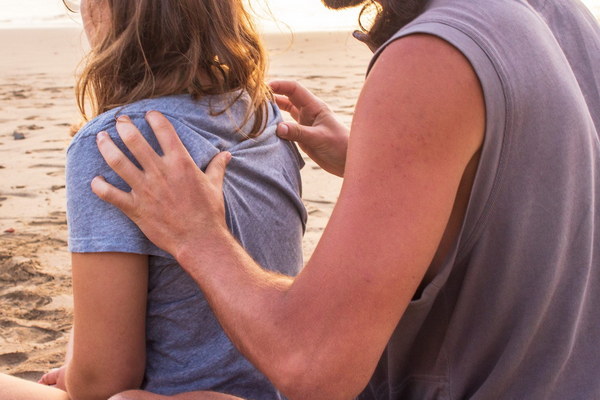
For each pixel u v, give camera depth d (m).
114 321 1.29
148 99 1.33
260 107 1.50
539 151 1.00
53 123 6.22
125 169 1.22
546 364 1.12
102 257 1.26
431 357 1.23
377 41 1.16
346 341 0.97
